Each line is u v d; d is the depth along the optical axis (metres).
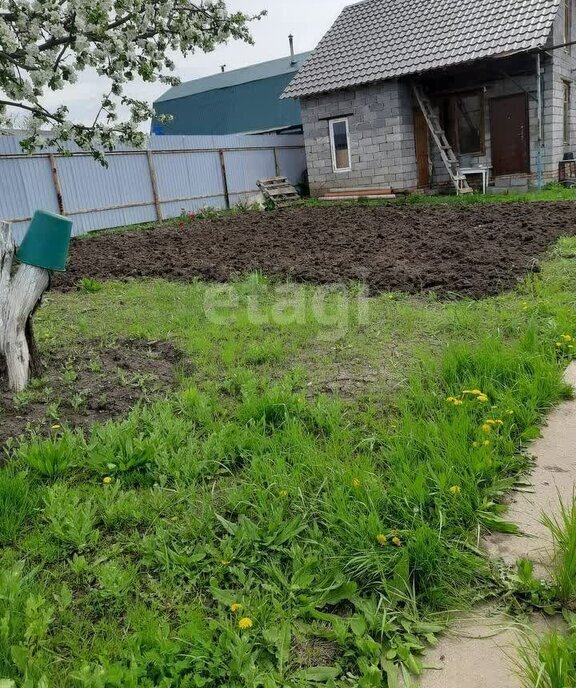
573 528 2.19
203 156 16.75
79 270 8.48
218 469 3.02
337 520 2.48
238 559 2.35
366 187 17.06
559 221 9.08
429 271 6.70
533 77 14.52
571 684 1.66
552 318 4.81
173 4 5.13
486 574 2.22
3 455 3.16
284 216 13.84
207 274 7.61
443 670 1.86
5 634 1.92
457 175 15.38
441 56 14.87
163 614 2.12
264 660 1.92
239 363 4.42
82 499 2.78
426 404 3.52
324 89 16.62
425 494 2.57
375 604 2.12
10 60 4.35
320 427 3.38
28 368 4.00
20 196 12.42
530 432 3.17
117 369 4.36
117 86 5.05
